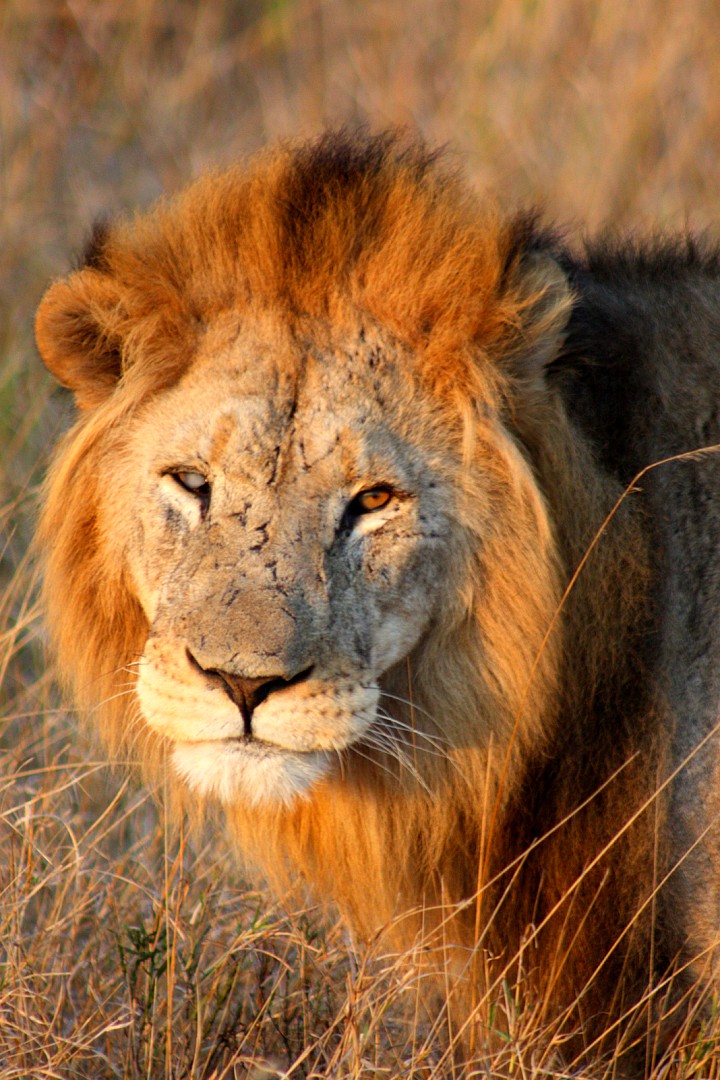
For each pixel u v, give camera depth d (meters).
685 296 7.07
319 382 6.14
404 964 6.85
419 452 6.16
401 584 6.11
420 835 6.76
